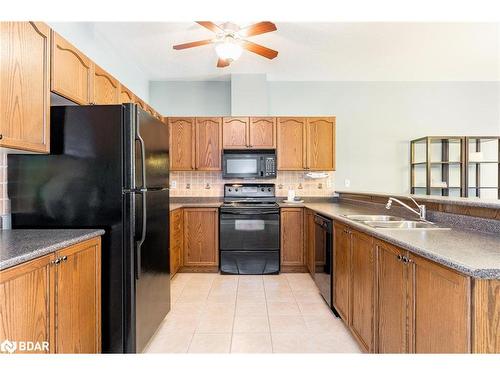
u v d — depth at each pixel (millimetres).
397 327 1440
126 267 1758
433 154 4508
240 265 3672
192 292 3053
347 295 2170
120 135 1769
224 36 2543
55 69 1749
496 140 4480
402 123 4484
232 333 2232
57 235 1507
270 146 3988
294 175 4266
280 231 3738
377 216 2428
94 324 1621
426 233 1604
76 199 1771
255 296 2947
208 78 4320
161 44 3227
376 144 4473
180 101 4426
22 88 1465
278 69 3986
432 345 1173
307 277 3547
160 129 2232
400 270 1413
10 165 1780
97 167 1770
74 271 1438
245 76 4145
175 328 2305
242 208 3662
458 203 1720
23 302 1124
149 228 1989
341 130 4457
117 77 3445
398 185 4480
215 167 3996
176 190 4227
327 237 2670
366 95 4461
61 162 1775
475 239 1440
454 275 1047
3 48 1340
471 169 4527
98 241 1665
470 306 984
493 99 4523
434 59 3689
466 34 3041
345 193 3951
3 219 1727
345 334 2215
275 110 4422
